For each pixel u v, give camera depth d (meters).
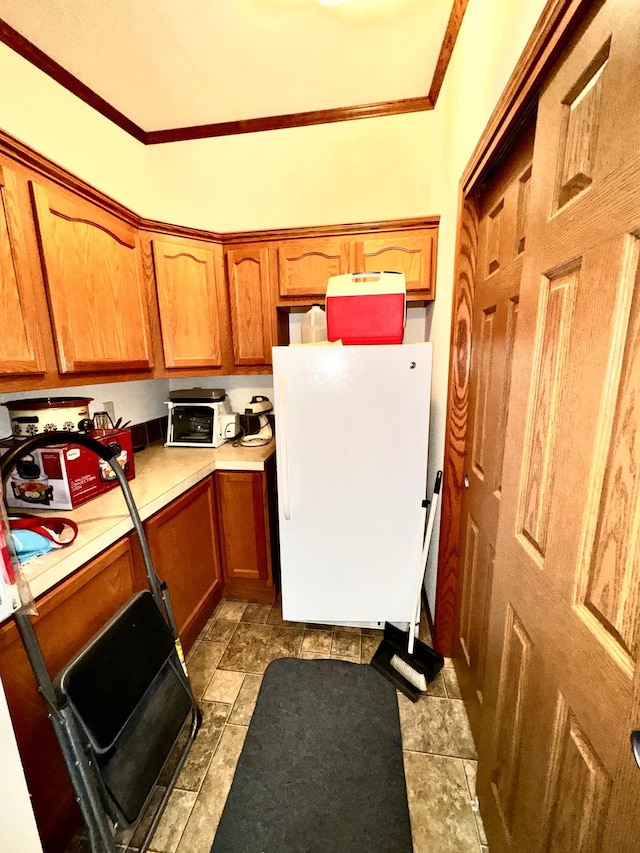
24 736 0.94
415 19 1.47
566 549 0.64
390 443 1.58
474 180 1.20
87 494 1.42
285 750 1.34
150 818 1.15
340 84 1.85
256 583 2.12
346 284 1.57
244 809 1.17
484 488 1.27
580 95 0.61
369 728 1.41
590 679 0.57
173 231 1.89
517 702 0.85
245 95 1.92
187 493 1.73
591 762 0.57
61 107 1.71
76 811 1.11
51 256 1.29
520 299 0.84
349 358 1.53
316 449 1.61
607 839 0.52
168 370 1.97
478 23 1.17
